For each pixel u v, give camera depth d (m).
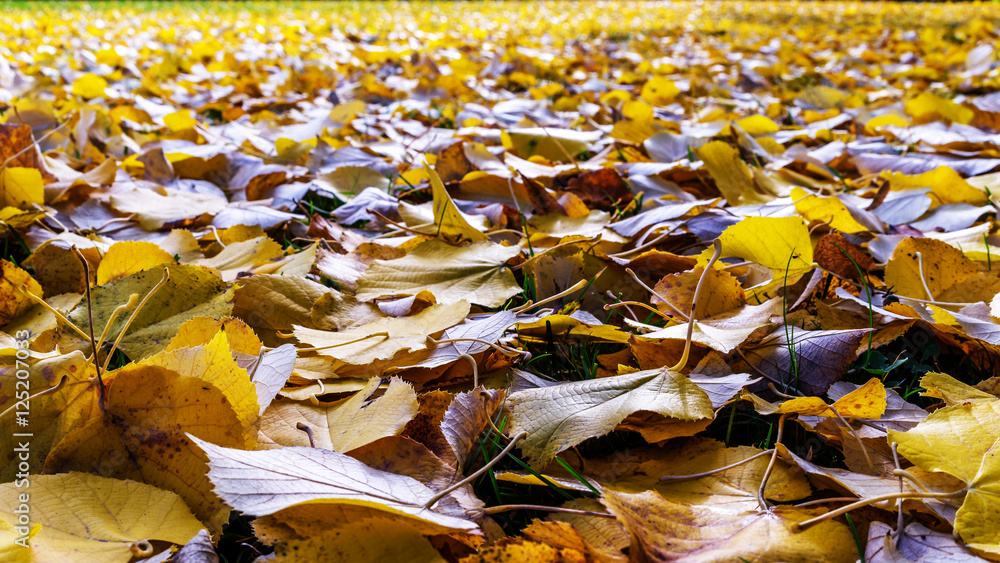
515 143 0.94
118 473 0.37
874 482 0.38
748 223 0.51
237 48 2.39
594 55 2.39
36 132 0.99
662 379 0.41
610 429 0.39
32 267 0.54
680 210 0.60
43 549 0.33
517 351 0.45
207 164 0.84
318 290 0.50
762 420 0.43
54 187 0.70
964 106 1.12
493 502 0.40
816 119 1.27
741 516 0.36
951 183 0.70
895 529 0.36
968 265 0.51
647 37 3.00
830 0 5.82
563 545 0.34
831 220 0.59
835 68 2.08
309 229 0.64
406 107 1.35
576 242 0.55
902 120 1.12
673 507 0.36
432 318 0.48
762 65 1.91
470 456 0.40
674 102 1.51
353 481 0.36
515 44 2.64
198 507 0.37
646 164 0.81
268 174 0.79
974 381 0.47
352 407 0.42
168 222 0.66
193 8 4.62
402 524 0.35
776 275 0.52
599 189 0.76
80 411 0.39
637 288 0.55
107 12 4.14
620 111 1.24
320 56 2.32
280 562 0.34
